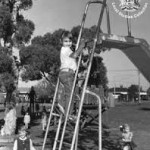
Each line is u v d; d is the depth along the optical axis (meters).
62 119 7.10
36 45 19.86
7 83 17.28
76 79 6.16
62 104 6.80
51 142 15.35
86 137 17.17
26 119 20.70
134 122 25.42
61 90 6.94
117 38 6.38
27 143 8.05
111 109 39.00
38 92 56.41
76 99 6.76
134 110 37.53
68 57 6.50
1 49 17.52
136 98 99.62
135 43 6.53
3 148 14.27
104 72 19.70
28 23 18.97
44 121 19.11
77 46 6.73
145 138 17.52
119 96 102.62
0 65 17.17
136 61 7.18
